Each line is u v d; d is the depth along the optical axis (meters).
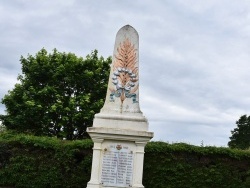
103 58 31.48
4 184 15.73
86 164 15.79
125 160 10.94
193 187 15.95
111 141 11.05
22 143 15.94
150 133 10.91
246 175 16.36
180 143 16.69
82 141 16.23
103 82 30.69
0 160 15.85
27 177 15.73
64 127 28.45
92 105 28.67
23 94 28.58
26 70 30.77
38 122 28.17
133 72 11.91
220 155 16.45
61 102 28.11
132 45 12.14
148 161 15.99
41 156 15.90
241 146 40.00
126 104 11.59
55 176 15.70
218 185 16.11
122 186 10.78
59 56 30.89
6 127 28.50
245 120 44.28
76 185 15.69
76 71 30.05
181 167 16.03
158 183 15.85
